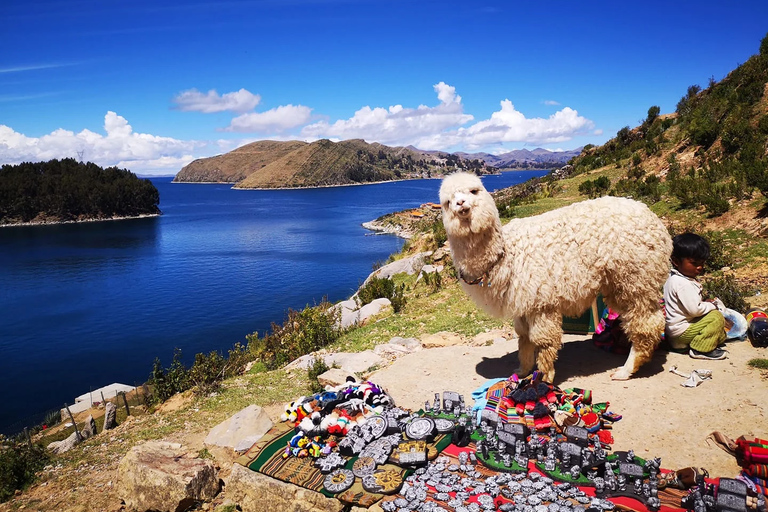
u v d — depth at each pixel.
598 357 6.76
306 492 4.45
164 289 50.28
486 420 5.00
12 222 134.62
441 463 4.54
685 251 6.11
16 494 6.41
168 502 5.24
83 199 140.88
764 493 3.81
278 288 47.66
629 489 3.97
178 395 10.59
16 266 66.38
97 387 27.41
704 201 14.04
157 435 7.59
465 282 5.82
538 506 3.81
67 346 34.38
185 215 146.25
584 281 5.46
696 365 6.00
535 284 5.40
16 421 23.39
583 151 44.91
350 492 4.27
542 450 4.50
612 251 5.36
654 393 5.50
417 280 16.41
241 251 72.62
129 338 35.62
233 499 4.96
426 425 4.91
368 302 14.99
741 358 5.96
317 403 5.54
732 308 7.26
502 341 8.08
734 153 18.80
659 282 5.56
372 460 4.57
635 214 5.47
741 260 10.02
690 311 6.09
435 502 4.04
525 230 5.57
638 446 4.64
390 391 6.54
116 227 119.81
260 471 4.86
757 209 12.34
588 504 3.84
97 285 53.66
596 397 5.62
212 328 36.88
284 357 11.25
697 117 24.59
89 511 5.71
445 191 5.44
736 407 4.98
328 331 11.44
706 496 3.65
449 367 7.18
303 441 4.97
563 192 28.11
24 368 30.47
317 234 87.12
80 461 7.15
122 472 5.68
